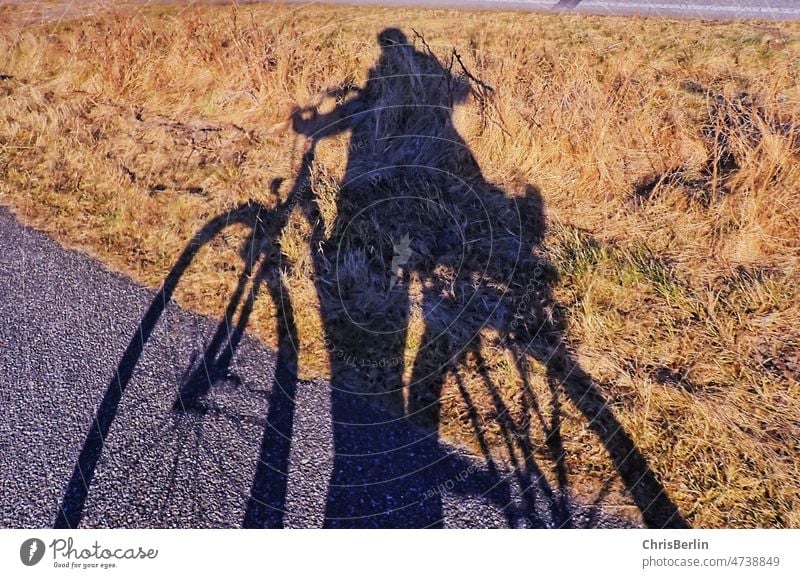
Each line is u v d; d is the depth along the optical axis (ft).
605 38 13.21
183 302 9.74
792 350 8.50
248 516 7.23
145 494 7.41
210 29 14.10
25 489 7.45
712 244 9.82
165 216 11.09
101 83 13.64
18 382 8.60
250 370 8.77
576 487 7.52
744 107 11.26
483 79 11.96
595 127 10.96
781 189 9.93
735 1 15.33
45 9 15.85
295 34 13.82
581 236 10.18
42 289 10.00
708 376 8.38
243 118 12.72
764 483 7.32
